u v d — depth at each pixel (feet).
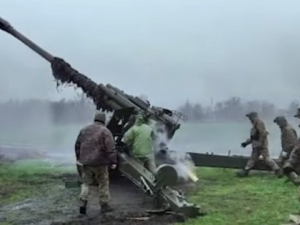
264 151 30.60
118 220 19.34
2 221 19.89
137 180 23.20
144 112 26.84
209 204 21.83
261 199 22.63
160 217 19.53
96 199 23.89
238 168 31.24
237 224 18.19
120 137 27.43
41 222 19.58
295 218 17.80
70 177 30.42
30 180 29.60
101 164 20.77
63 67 29.35
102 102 28.48
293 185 25.88
